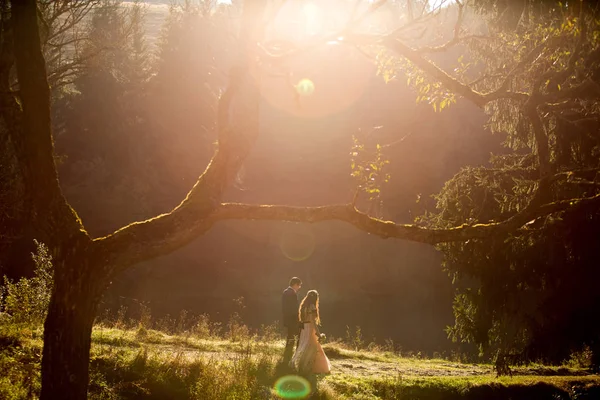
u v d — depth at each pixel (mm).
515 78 8867
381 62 7605
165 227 5797
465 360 18719
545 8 9836
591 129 10641
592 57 9578
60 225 5734
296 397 9523
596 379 12766
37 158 5789
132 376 9117
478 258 15023
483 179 14047
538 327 15031
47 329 5625
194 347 12805
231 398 9117
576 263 14164
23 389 7746
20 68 5758
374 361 14266
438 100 7836
